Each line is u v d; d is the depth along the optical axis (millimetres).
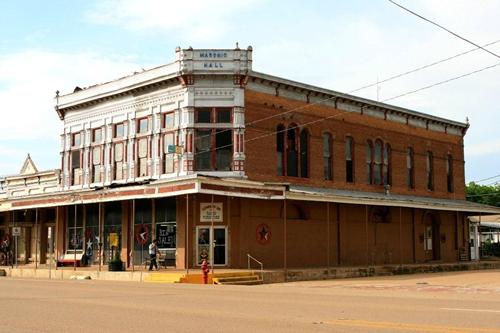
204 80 37219
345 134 43750
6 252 46844
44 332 11109
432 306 15938
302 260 38812
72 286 25250
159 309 15078
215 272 30625
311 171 40812
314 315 13695
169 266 36312
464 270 44750
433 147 52031
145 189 33438
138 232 38531
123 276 32688
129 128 41250
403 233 47281
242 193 32531
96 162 43625
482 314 13852
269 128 38500
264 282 30953
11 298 18484
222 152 36969
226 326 11781
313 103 41594
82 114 45031
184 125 37188
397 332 10961
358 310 14797
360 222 43406
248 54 37125
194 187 30766
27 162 53312
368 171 45531
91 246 41844
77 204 39406
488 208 51219
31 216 48219
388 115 47688
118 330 11320
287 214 38406
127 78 41250
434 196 51438
